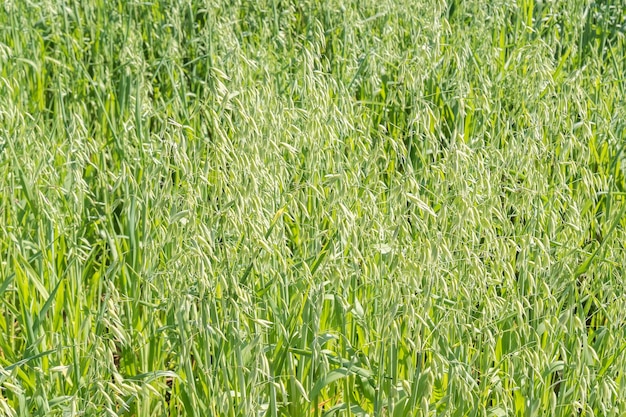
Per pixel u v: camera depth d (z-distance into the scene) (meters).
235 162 2.81
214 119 2.88
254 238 2.60
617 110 4.48
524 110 3.87
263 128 3.31
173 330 2.87
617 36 5.90
